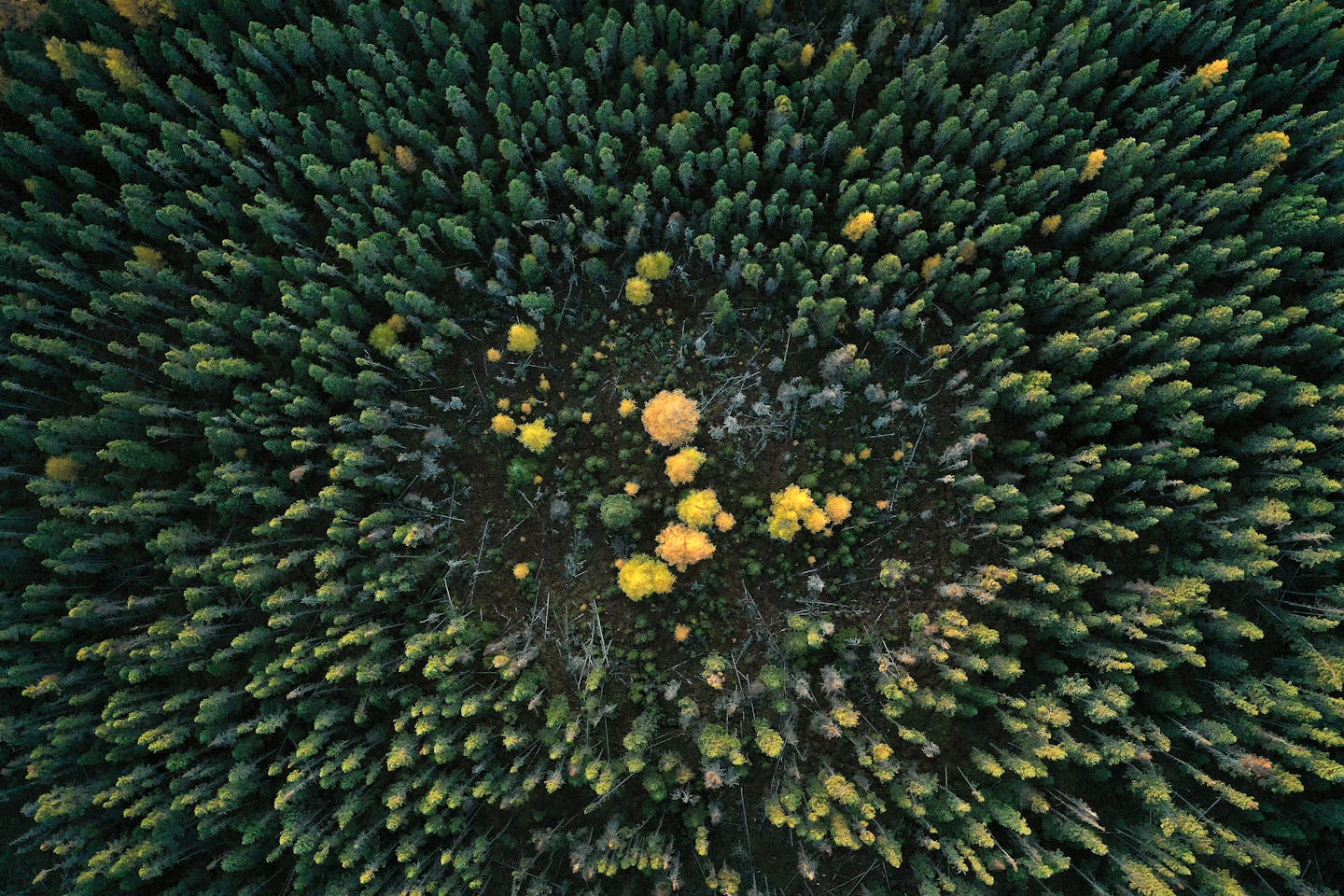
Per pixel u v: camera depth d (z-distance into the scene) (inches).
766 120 2111.2
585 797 1988.2
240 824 1840.6
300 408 1952.5
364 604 1910.7
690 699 1952.5
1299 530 1955.0
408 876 1771.7
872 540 2028.8
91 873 1770.4
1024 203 2075.5
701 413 2073.1
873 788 1953.7
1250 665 2021.4
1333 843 2004.2
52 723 1877.5
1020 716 1935.3
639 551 2027.6
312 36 2098.9
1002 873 1927.9
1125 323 1924.2
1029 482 2006.6
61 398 2084.2
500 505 2063.2
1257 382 1991.9
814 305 2014.0
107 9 2082.9
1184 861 1875.0
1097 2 2132.1
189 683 1941.4
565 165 2124.8
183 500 1963.6
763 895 1969.7
